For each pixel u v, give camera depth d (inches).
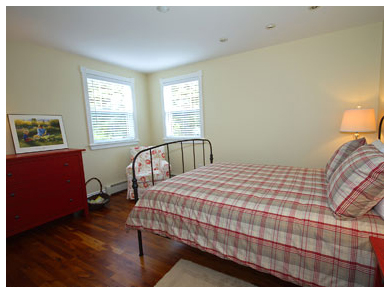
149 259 72.1
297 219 46.2
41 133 107.1
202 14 82.3
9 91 97.2
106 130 142.1
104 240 84.5
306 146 117.9
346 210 43.5
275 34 103.9
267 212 49.8
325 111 110.8
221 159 146.3
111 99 144.6
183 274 64.2
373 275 38.4
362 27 97.8
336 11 83.5
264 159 131.0
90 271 66.7
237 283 60.2
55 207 95.5
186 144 159.9
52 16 79.5
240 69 131.5
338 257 41.2
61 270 67.3
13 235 87.5
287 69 117.5
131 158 145.9
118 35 97.9
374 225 41.6
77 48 112.3
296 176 76.4
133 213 69.3
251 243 49.2
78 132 125.7
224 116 141.4
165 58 132.7
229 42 111.5
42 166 90.9
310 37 109.6
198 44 112.2
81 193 105.1
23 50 101.7
